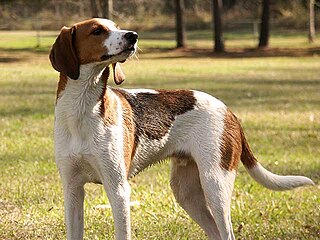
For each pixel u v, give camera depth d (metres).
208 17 69.31
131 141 7.89
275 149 15.10
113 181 7.64
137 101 8.12
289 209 10.57
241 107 21.27
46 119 18.52
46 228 9.67
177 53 48.31
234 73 33.94
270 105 21.80
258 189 11.70
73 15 65.12
